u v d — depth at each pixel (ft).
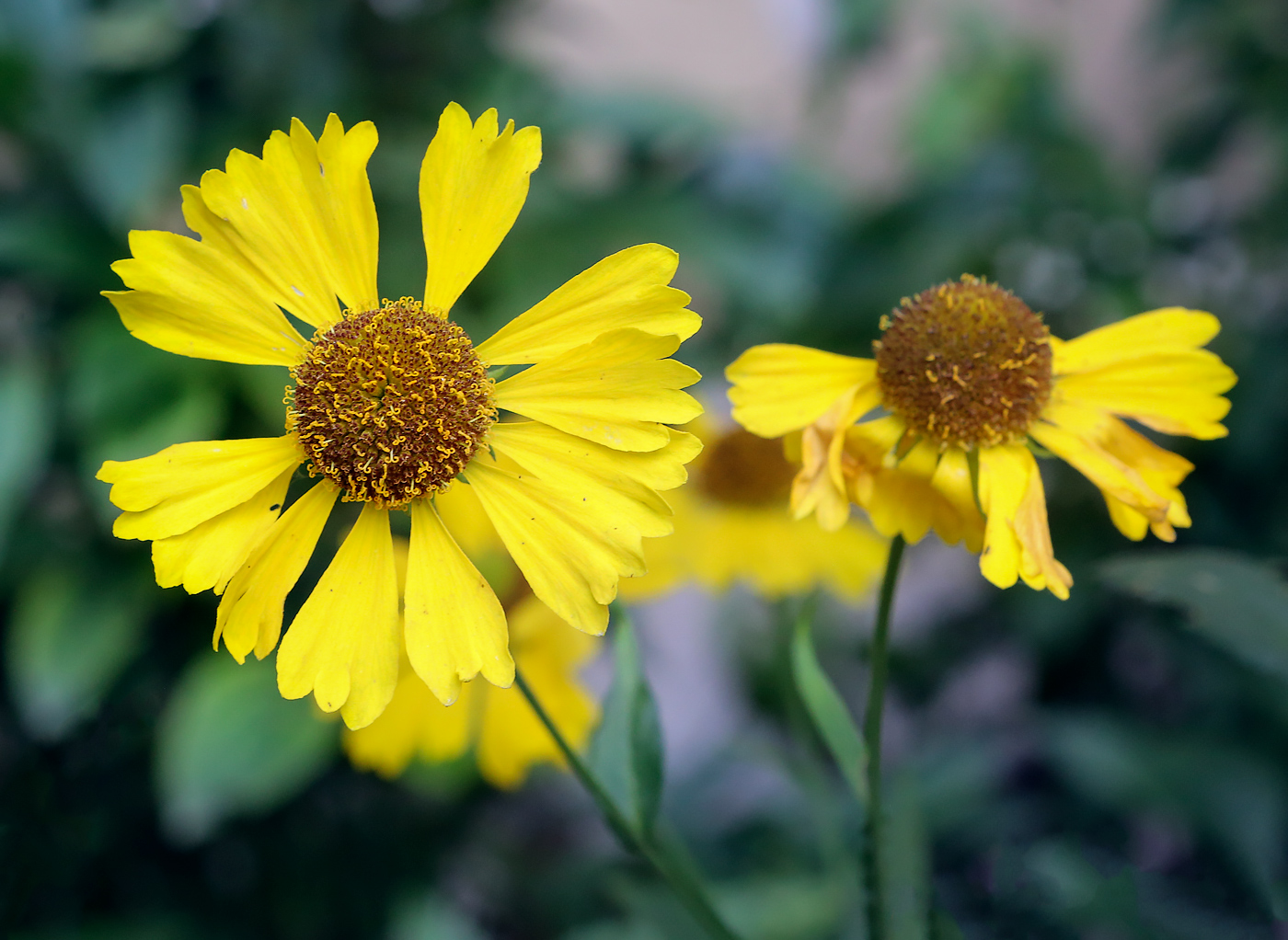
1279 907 0.74
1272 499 1.10
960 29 1.44
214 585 0.56
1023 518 0.59
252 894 0.93
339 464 0.58
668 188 1.16
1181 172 1.29
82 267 0.88
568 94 1.13
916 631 1.35
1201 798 0.91
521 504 0.58
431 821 1.00
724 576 0.86
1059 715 1.11
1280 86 1.20
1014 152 1.28
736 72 2.01
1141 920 0.71
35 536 0.88
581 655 0.76
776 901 0.85
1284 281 1.18
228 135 0.96
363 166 0.58
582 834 1.24
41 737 0.86
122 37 0.98
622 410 0.57
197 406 0.85
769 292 1.14
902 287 1.18
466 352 0.59
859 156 1.78
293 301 0.59
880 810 0.59
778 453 0.89
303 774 0.82
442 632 0.56
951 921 0.61
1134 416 0.62
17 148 0.93
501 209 0.59
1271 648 0.62
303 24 0.98
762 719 1.23
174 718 0.83
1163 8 1.25
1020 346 0.61
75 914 0.89
